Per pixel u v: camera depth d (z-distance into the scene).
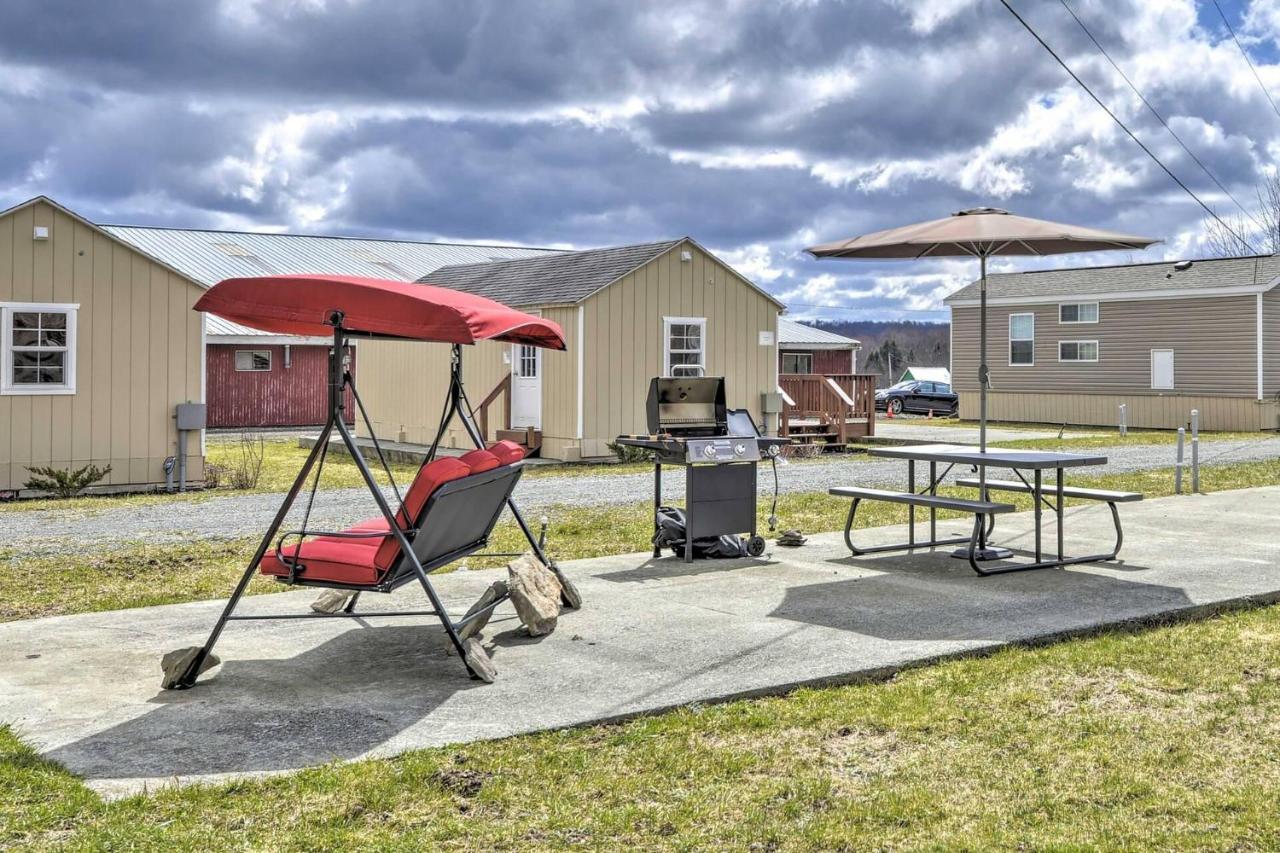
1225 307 28.53
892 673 5.18
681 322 18.81
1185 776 3.91
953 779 3.88
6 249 13.55
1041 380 32.75
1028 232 7.52
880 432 27.89
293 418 30.02
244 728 4.36
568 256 20.81
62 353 14.00
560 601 6.54
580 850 3.32
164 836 3.32
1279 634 5.90
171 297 14.68
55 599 7.14
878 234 8.47
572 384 17.83
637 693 4.80
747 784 3.84
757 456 8.38
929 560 8.26
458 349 6.36
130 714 4.54
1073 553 8.54
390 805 3.62
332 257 35.91
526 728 4.33
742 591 7.09
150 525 10.50
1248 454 19.19
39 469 13.65
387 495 13.38
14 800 3.58
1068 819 3.55
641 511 11.25
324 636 5.95
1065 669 5.21
